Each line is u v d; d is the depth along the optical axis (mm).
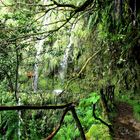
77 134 6387
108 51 10109
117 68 10125
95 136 5965
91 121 6590
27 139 8719
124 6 8141
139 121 7367
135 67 9680
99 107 7145
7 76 9617
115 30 8828
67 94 10242
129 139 6277
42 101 10102
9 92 9859
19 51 9188
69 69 12852
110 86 8328
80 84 10711
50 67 12750
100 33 9453
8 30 7504
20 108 1214
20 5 8172
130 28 8375
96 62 10992
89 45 11820
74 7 7457
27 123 9094
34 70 12211
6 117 8852
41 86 12344
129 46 8836
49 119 8938
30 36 7551
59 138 6734
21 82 11555
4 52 8328
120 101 9148
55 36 10703
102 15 9383
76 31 12430
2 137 8812
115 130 6633
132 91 9633
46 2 9938
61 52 11945
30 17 7844
